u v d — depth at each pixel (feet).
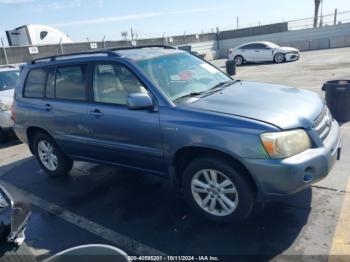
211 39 116.98
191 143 11.57
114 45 79.56
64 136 16.28
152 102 12.44
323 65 55.42
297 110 11.60
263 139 10.41
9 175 19.47
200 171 11.96
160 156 12.75
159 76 13.55
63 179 17.85
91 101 14.79
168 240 11.59
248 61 74.79
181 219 12.73
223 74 16.31
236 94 13.12
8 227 9.30
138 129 12.98
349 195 13.01
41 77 17.33
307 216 11.93
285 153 10.41
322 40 95.91
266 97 12.67
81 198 15.39
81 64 15.23
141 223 12.78
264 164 10.42
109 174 17.74
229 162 11.27
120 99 13.80
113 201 14.73
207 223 12.28
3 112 26.25
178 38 101.76
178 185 13.23
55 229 13.00
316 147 11.01
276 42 109.50
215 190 11.85
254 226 11.73
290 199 13.08
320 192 13.39
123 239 11.93
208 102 12.32
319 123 11.69
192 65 15.35
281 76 48.73
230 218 11.75
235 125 10.84
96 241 11.96
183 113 11.92
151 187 15.62
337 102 22.62
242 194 11.25
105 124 14.07
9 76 30.07
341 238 10.61
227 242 11.10
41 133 17.81
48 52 65.26
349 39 92.12
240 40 115.85
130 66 13.53
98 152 15.10
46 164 18.43
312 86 36.83
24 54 61.00
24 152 23.90
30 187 17.35
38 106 17.10
